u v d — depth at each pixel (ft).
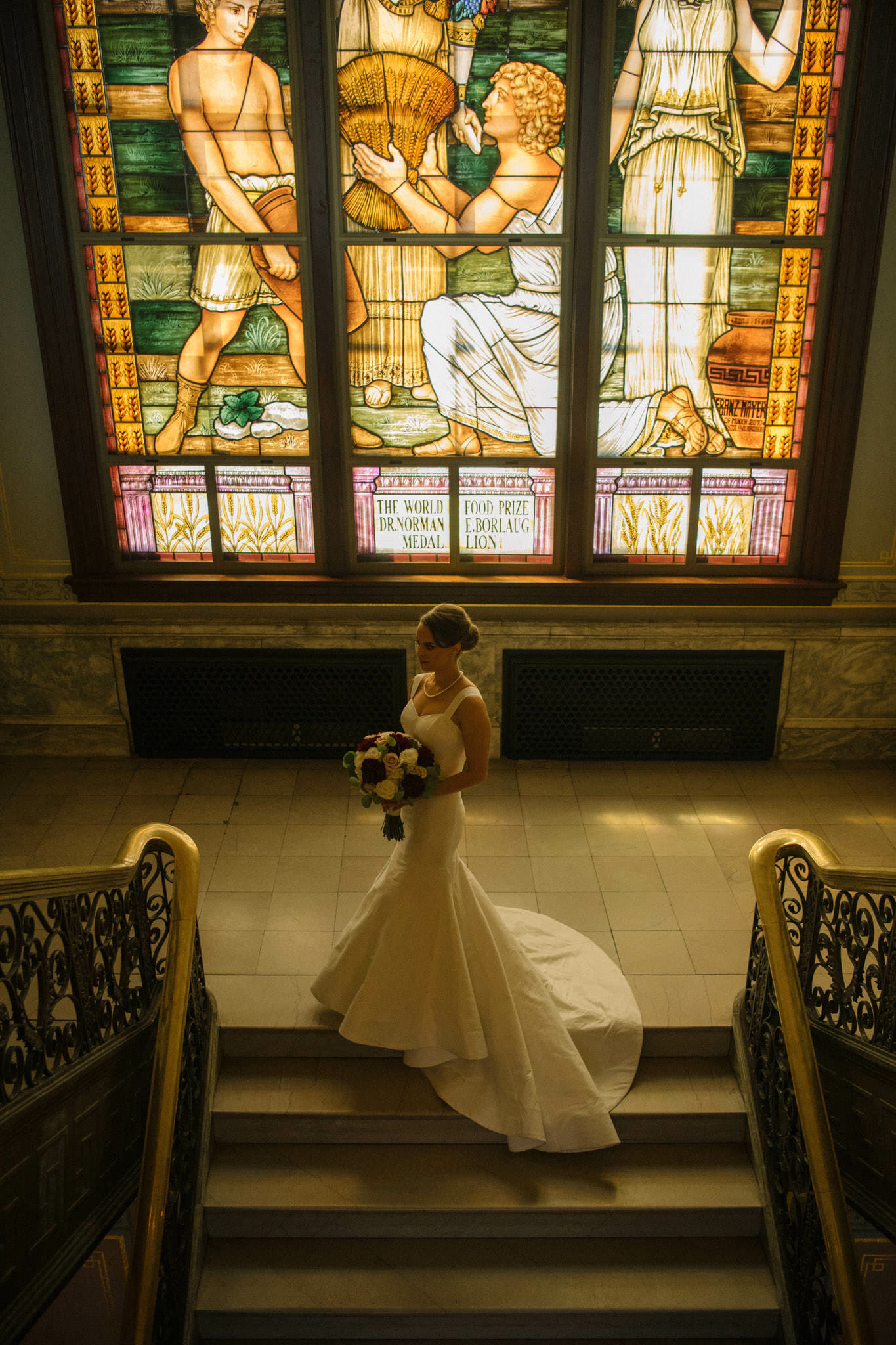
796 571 17.19
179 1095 9.87
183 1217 10.24
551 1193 10.64
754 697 17.63
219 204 15.07
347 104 14.60
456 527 16.98
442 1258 10.59
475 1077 10.98
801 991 10.04
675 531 17.02
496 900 13.85
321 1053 11.71
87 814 15.90
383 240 15.25
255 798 16.49
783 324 15.80
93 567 16.67
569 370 16.03
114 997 9.95
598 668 17.40
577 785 17.08
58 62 14.32
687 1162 11.10
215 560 17.07
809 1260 9.87
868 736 17.87
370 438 16.40
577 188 14.94
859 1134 10.15
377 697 17.65
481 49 14.40
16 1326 8.14
